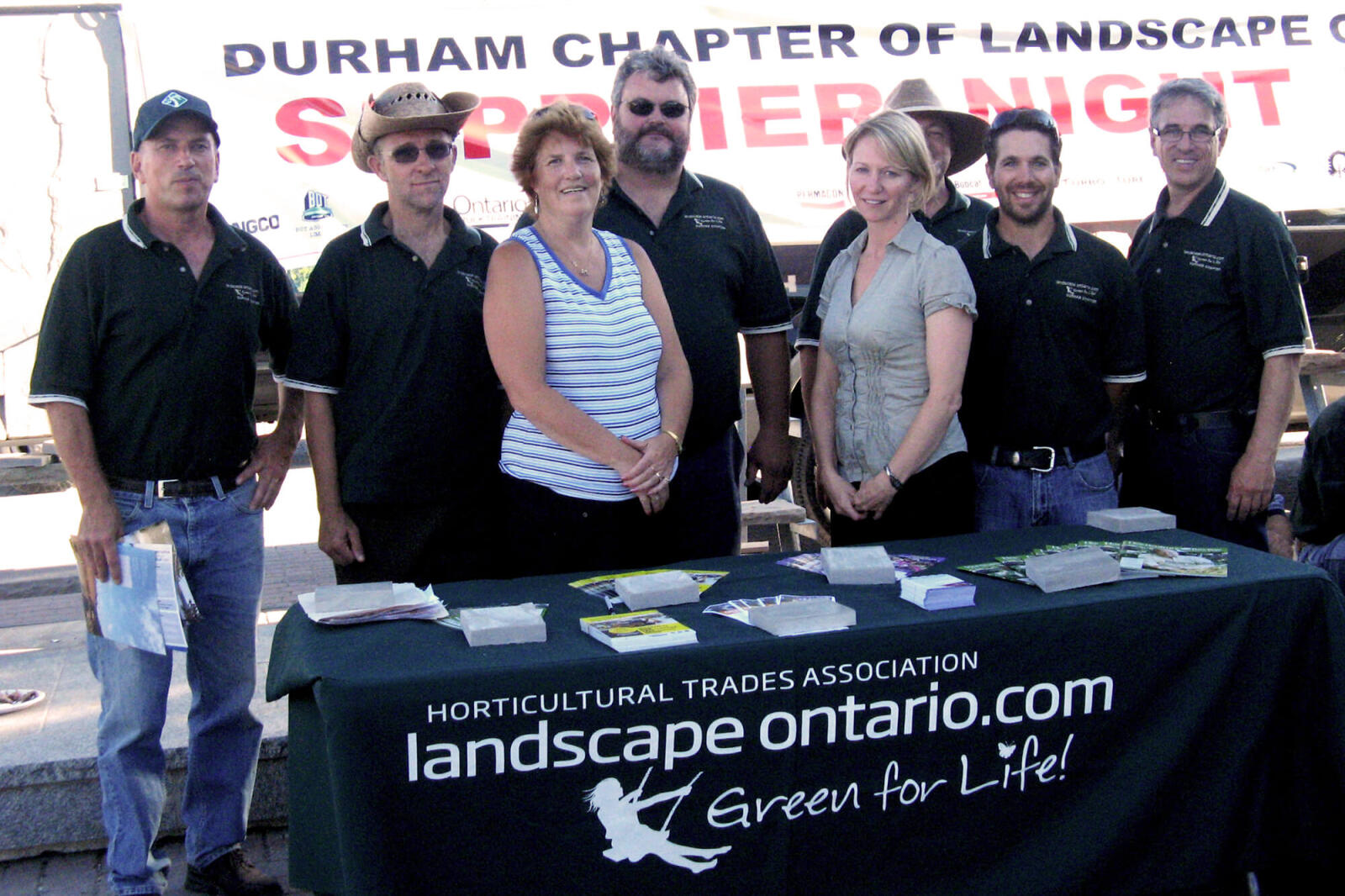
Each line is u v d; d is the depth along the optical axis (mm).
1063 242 3133
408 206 2896
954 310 2936
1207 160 3281
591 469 2723
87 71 5195
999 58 5305
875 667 2256
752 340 3434
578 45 4992
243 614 2793
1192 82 3305
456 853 2117
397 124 2793
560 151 2680
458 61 4906
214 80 4754
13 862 2980
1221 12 5422
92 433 2619
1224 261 3262
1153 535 2930
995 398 3215
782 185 5180
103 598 2586
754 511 4574
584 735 2141
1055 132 3080
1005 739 2361
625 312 2768
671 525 3186
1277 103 5469
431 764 2084
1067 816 2426
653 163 3127
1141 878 2461
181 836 3068
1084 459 3219
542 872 2162
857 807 2299
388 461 2910
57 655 3908
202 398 2648
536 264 2697
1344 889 2666
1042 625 2340
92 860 2994
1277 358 3223
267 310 2869
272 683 2225
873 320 3000
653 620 2287
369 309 2891
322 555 6070
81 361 2564
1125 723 2428
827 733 2256
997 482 3256
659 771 2188
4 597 5281
